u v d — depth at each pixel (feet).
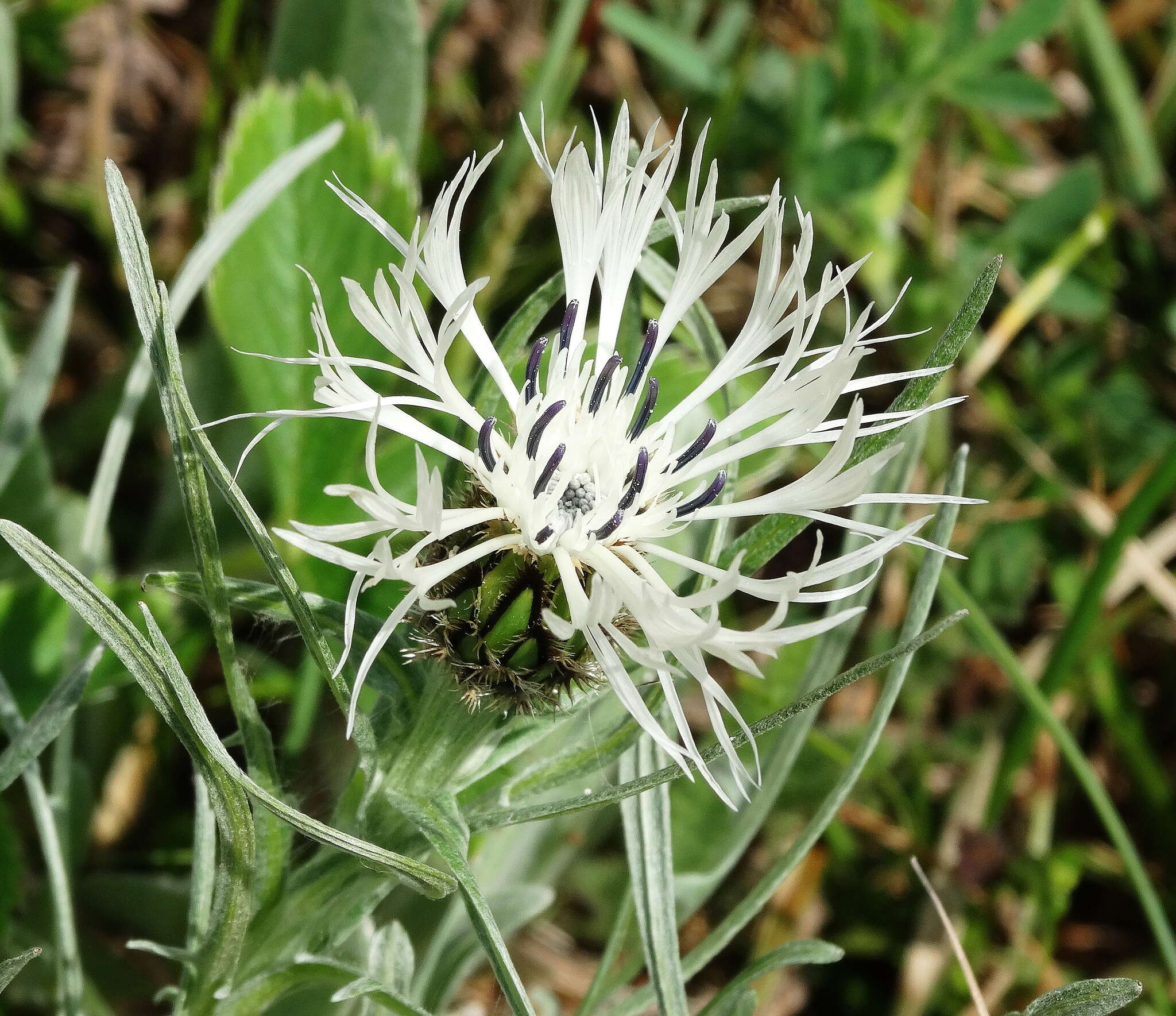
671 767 0.40
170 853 0.70
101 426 0.79
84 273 0.88
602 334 0.44
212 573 0.40
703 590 0.37
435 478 0.36
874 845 0.78
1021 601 0.86
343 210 0.67
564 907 0.75
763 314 0.42
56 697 0.45
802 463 0.84
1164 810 0.81
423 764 0.42
